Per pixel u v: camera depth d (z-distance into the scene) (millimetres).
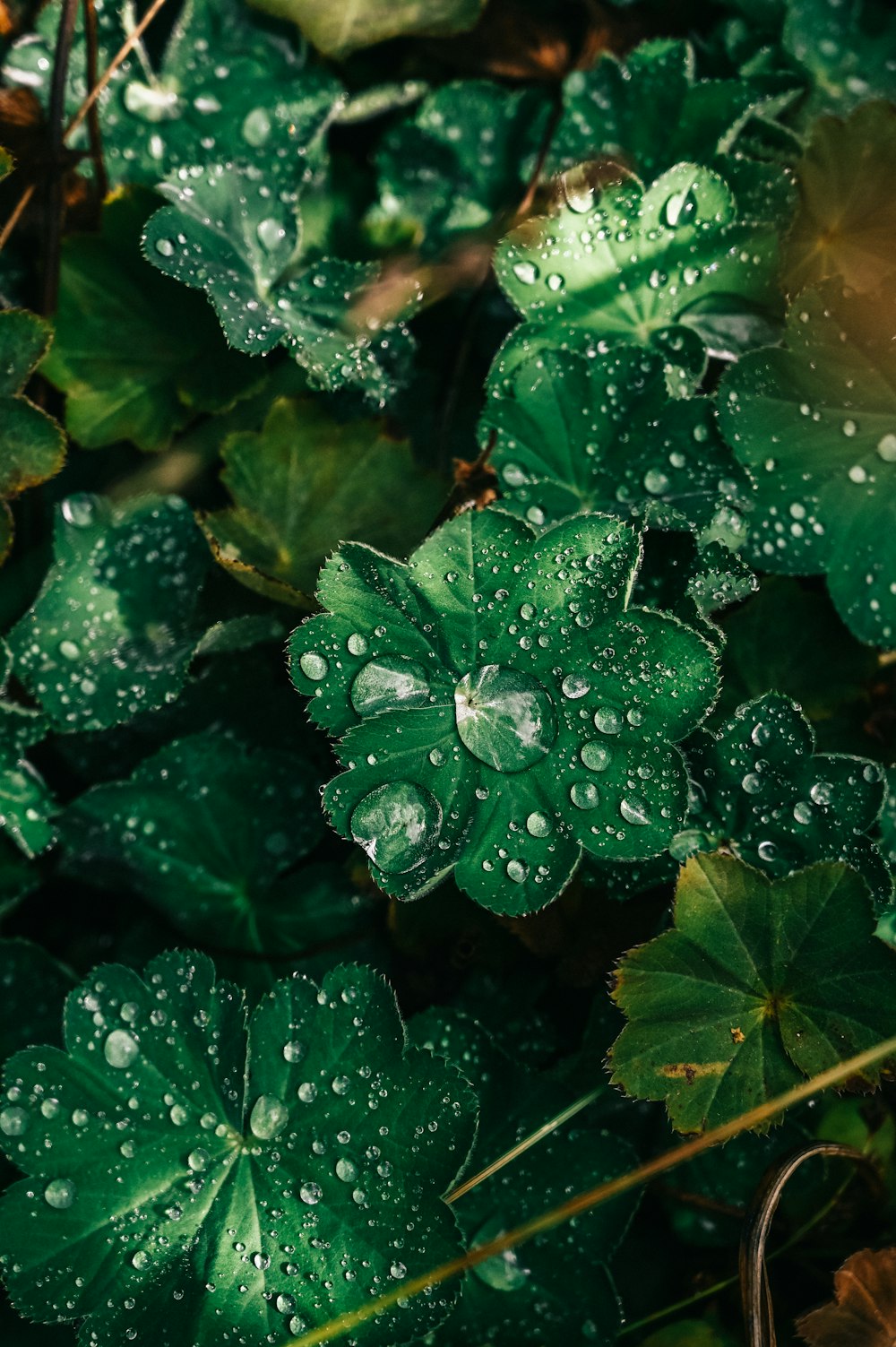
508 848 336
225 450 372
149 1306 337
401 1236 337
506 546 340
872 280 381
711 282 373
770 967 343
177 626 374
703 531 362
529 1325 352
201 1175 343
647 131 387
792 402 364
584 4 398
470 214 396
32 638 368
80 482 383
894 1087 370
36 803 370
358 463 374
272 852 377
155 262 354
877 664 378
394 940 366
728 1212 363
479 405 391
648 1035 340
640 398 364
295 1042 344
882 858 349
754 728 352
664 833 335
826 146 373
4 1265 335
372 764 335
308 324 369
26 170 374
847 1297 345
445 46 399
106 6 383
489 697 340
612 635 339
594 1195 343
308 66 392
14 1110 340
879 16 397
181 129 386
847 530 366
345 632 338
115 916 384
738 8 398
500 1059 361
